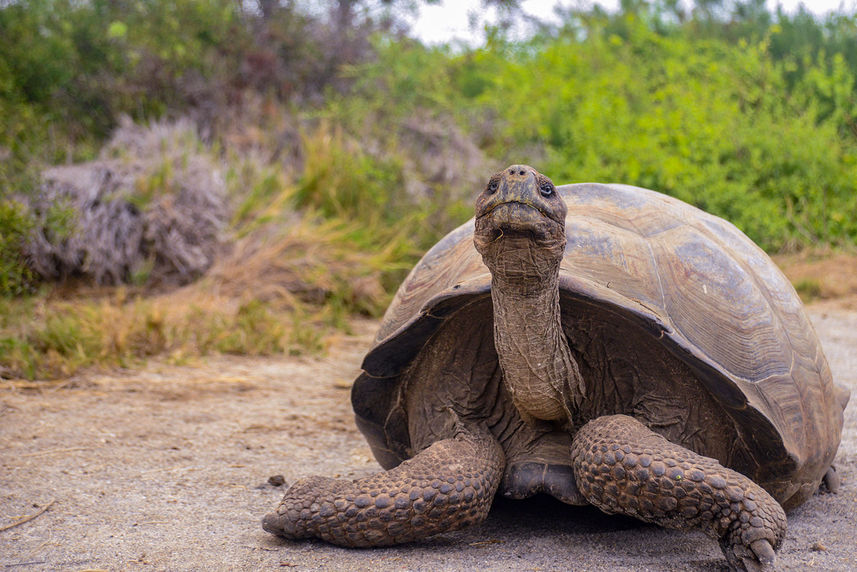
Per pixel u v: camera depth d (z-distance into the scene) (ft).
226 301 20.44
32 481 9.05
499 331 6.70
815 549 7.13
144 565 6.63
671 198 9.12
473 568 6.45
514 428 7.40
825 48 37.42
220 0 31.19
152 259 21.80
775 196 30.42
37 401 12.74
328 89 30.58
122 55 28.91
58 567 6.61
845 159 30.86
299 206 25.40
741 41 33.86
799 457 7.13
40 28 28.27
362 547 6.93
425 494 6.61
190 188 22.94
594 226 7.79
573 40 40.78
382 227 25.07
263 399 13.73
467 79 38.60
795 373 7.72
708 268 7.74
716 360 7.04
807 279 26.22
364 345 18.81
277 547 7.00
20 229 19.27
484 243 6.31
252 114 28.73
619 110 31.91
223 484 9.23
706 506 6.07
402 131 29.96
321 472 9.86
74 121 27.14
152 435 11.23
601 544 7.04
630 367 7.16
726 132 30.94
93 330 16.12
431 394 7.66
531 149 32.09
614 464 6.29
